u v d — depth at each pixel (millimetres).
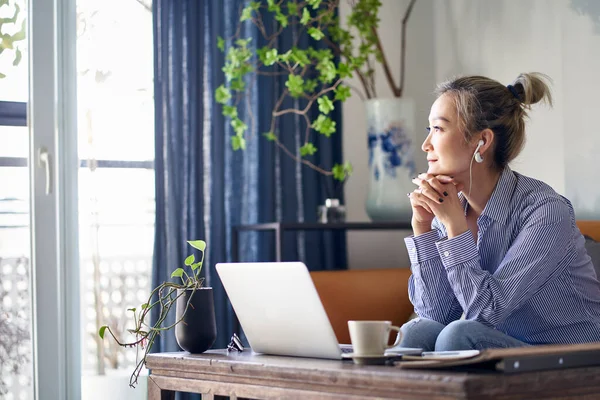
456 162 1991
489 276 1817
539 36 3322
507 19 3496
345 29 3889
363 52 3668
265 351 1856
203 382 1755
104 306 3420
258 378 1619
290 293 1688
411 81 3992
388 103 3594
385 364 1543
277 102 3689
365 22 3658
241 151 3609
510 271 1855
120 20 3486
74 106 3398
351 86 3906
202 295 1972
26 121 3336
